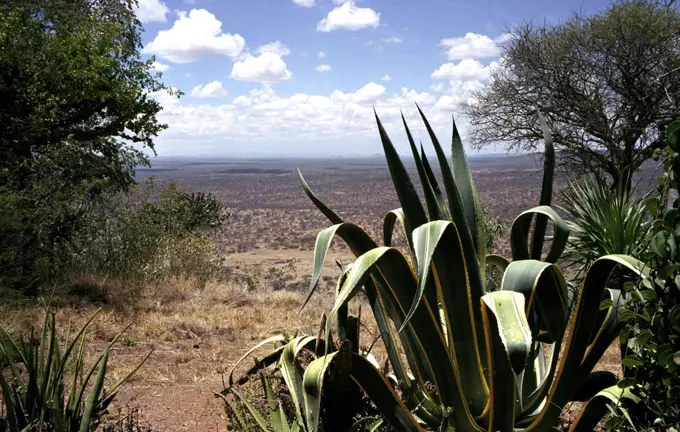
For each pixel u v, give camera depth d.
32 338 3.09
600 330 2.59
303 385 2.43
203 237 13.05
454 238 2.46
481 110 16.81
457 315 2.60
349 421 2.92
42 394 3.00
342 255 36.44
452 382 2.61
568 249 4.21
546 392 2.80
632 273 3.29
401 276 2.61
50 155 11.09
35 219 9.70
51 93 11.76
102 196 12.59
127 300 8.94
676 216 2.12
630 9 14.34
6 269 8.34
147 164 15.49
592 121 14.41
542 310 2.51
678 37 13.77
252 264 34.38
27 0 12.98
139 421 3.94
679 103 10.61
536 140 16.09
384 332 3.03
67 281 9.77
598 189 4.07
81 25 13.12
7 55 11.06
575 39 15.02
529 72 15.81
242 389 3.51
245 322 7.78
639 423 2.41
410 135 2.78
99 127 13.32
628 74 14.32
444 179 2.69
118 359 5.79
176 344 6.53
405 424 2.62
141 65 13.81
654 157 2.32
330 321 2.32
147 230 11.69
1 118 11.37
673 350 2.05
